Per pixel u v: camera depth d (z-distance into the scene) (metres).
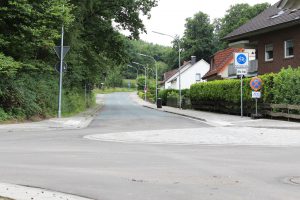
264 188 7.81
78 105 43.88
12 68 23.48
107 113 42.47
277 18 35.31
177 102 61.31
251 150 13.51
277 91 26.70
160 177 8.92
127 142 15.93
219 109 38.75
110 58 47.72
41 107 28.38
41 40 26.38
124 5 44.06
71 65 36.97
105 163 10.71
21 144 14.66
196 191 7.61
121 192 7.58
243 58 28.88
